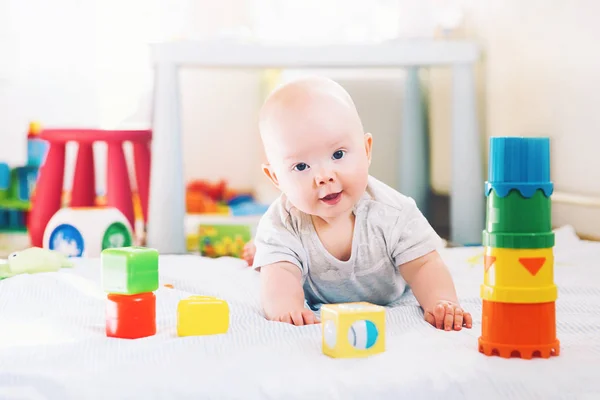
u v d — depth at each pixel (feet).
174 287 4.25
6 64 9.80
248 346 2.80
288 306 3.38
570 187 6.63
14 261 4.54
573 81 6.52
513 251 2.62
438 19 8.86
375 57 7.31
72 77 9.96
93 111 10.03
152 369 2.50
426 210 8.95
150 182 7.13
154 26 10.12
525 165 2.62
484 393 2.39
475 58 7.43
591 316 3.35
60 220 6.30
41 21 9.87
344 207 3.37
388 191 3.77
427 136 9.11
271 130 3.37
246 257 5.06
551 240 2.64
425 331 3.10
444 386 2.40
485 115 8.84
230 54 7.16
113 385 2.37
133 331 2.97
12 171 8.84
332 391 2.35
